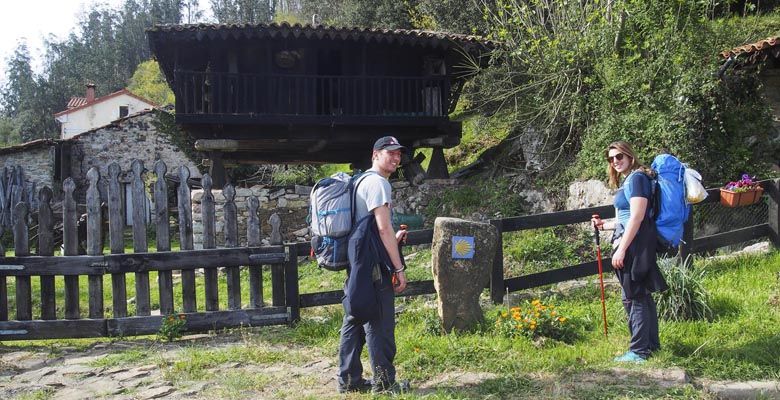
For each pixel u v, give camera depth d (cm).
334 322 573
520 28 1254
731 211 886
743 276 625
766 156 953
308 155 1559
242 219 1276
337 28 1200
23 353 530
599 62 1116
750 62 998
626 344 462
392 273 385
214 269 595
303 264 1080
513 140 1397
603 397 369
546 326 493
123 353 514
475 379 413
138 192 582
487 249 534
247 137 1272
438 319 530
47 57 7225
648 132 953
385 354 388
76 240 573
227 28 1148
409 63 1366
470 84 1805
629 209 423
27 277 566
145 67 7094
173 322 571
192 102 1220
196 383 430
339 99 1263
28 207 573
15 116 6725
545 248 903
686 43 988
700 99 932
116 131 2259
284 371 454
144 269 577
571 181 1123
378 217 371
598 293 637
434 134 1346
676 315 505
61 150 2198
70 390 423
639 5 1035
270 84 1241
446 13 1978
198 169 2295
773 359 416
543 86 1214
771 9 1530
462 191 1284
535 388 392
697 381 394
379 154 389
